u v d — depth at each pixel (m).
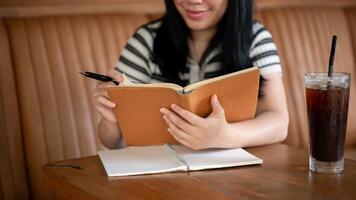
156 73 1.67
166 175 1.06
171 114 1.14
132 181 1.03
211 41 1.60
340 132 1.02
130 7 2.32
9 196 1.85
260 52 1.57
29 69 1.90
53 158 1.91
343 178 1.01
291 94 2.43
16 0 2.08
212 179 1.02
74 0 2.19
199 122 1.12
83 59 2.00
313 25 2.55
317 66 2.51
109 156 1.20
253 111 1.24
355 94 2.61
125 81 1.24
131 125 1.22
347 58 2.62
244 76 1.13
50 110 1.92
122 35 2.12
